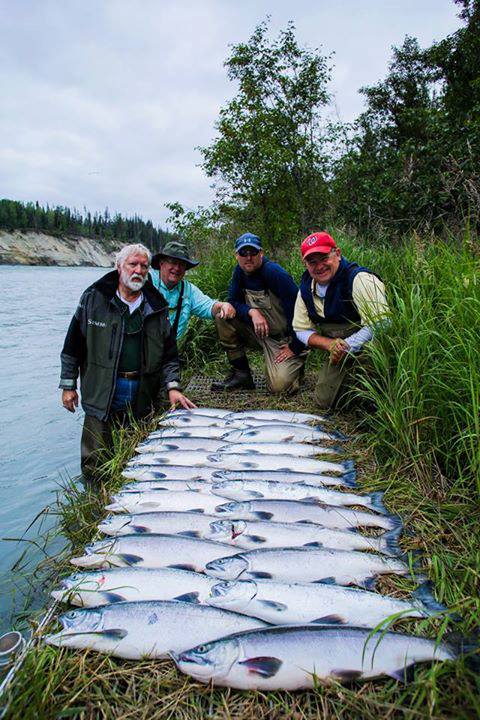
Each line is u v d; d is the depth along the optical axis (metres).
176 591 2.37
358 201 10.96
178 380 4.84
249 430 4.31
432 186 8.90
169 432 4.37
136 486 3.42
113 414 4.56
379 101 16.77
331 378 4.74
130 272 4.22
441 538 2.72
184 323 5.73
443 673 1.82
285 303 5.36
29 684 1.88
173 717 1.80
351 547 2.73
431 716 1.65
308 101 13.50
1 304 19.80
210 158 13.90
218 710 1.80
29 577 3.02
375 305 4.05
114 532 2.94
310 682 1.85
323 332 4.71
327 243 4.23
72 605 2.38
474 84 13.54
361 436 4.04
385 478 3.44
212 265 9.20
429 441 3.36
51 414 6.45
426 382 3.37
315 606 2.21
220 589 2.29
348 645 1.91
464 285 3.70
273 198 13.99
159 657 2.05
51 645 2.09
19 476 4.57
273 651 1.89
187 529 2.93
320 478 3.46
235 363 5.79
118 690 1.94
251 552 2.54
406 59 16.42
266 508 3.04
